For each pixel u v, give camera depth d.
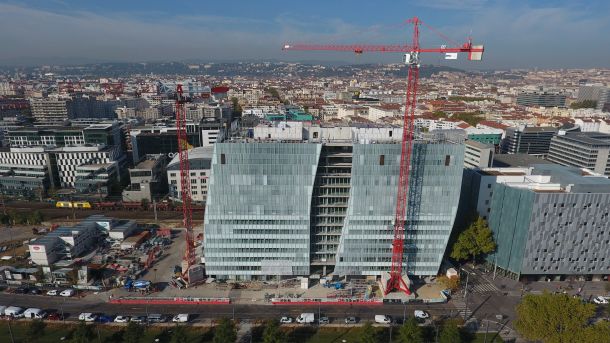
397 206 167.88
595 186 173.12
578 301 129.00
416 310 161.38
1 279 181.38
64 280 180.75
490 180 195.12
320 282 181.50
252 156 164.88
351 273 182.88
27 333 140.25
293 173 167.38
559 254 177.88
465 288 177.50
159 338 145.12
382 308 165.00
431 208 174.50
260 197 170.12
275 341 134.88
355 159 166.50
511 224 181.25
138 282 176.12
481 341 143.62
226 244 176.88
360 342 136.75
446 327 138.50
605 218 173.50
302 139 177.88
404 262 181.62
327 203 177.88
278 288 178.50
